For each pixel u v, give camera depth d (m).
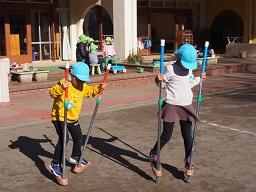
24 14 17.78
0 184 5.39
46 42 18.67
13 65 12.76
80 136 5.59
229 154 6.48
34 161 6.26
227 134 7.61
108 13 19.42
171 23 24.75
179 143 7.06
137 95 11.73
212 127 8.11
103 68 14.57
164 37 24.92
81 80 5.22
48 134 7.73
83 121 8.71
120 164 6.09
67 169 5.86
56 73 14.55
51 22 18.67
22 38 17.81
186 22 24.77
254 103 10.60
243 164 6.04
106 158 6.34
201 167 5.92
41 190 5.20
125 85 13.16
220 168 5.89
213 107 10.08
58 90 5.19
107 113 9.48
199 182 5.41
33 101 10.73
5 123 8.49
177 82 5.30
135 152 6.63
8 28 17.34
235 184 5.34
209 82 14.32
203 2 25.48
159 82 5.31
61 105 5.32
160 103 5.31
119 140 7.29
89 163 5.92
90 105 10.27
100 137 7.48
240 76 15.94
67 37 19.22
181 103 5.31
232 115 9.18
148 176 5.62
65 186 5.31
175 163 6.08
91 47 13.67
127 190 5.18
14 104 10.29
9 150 6.79
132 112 9.59
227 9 24.75
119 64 15.65
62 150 5.39
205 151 6.62
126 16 15.84
